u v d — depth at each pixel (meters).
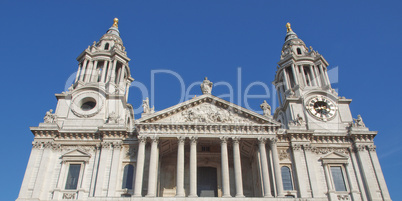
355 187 53.69
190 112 55.16
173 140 55.12
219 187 56.94
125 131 55.47
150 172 50.16
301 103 63.12
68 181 52.59
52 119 57.38
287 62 70.81
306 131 56.44
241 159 60.31
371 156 56.03
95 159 54.28
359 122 59.59
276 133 54.69
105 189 50.91
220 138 53.25
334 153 56.41
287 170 54.25
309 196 51.44
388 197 52.12
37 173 51.97
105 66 67.69
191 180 49.78
